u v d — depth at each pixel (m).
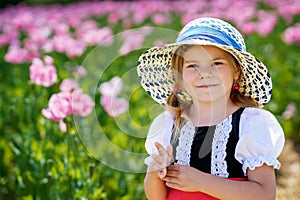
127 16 12.06
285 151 6.62
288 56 8.87
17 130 6.28
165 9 11.40
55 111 4.02
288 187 5.76
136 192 4.90
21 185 4.93
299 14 10.61
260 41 9.34
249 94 3.39
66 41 7.25
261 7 12.21
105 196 4.58
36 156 4.93
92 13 12.56
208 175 3.10
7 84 8.93
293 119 7.20
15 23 9.47
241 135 3.13
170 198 3.25
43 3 18.56
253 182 3.08
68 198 4.48
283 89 7.66
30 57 7.20
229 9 9.98
